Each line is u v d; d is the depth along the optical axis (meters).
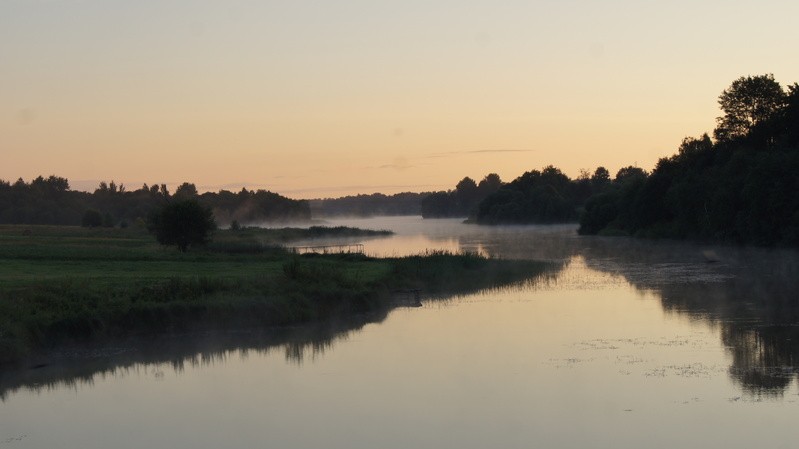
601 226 137.75
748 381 27.23
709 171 104.38
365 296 45.75
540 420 23.92
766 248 83.75
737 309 42.12
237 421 24.97
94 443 23.34
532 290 52.84
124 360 33.72
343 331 39.25
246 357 34.00
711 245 93.94
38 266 58.78
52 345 34.94
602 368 29.56
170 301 39.94
